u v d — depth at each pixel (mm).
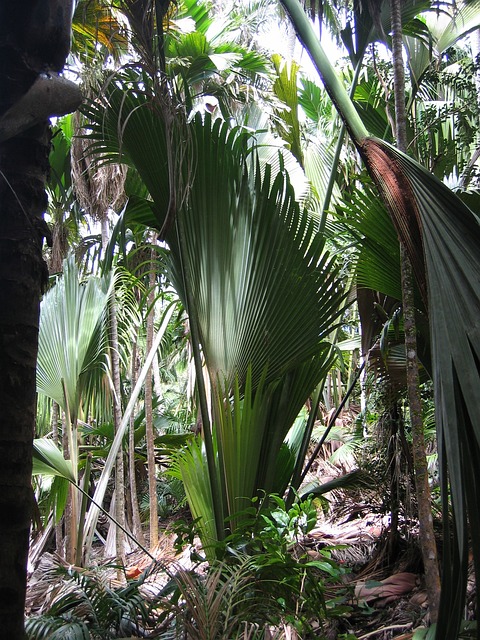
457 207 1802
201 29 6250
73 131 5398
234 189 3367
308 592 2658
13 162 1811
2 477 1710
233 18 7039
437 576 2035
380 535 4305
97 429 6715
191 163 2920
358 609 3322
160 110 2951
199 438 3928
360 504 5754
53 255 6520
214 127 3252
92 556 6035
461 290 1624
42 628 2777
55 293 5129
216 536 3385
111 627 3070
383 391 3965
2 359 1738
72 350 5000
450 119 3959
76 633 2689
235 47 5500
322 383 4059
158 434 8836
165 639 2701
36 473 4105
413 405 2184
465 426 1462
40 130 1853
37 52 1667
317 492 4156
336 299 3592
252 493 3508
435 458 5426
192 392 7648
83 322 5074
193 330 3387
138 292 6367
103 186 5348
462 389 1470
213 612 2373
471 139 3434
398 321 3518
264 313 3473
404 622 3055
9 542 1704
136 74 3623
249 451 3461
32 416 1783
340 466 6691
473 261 1675
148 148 3266
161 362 10617
